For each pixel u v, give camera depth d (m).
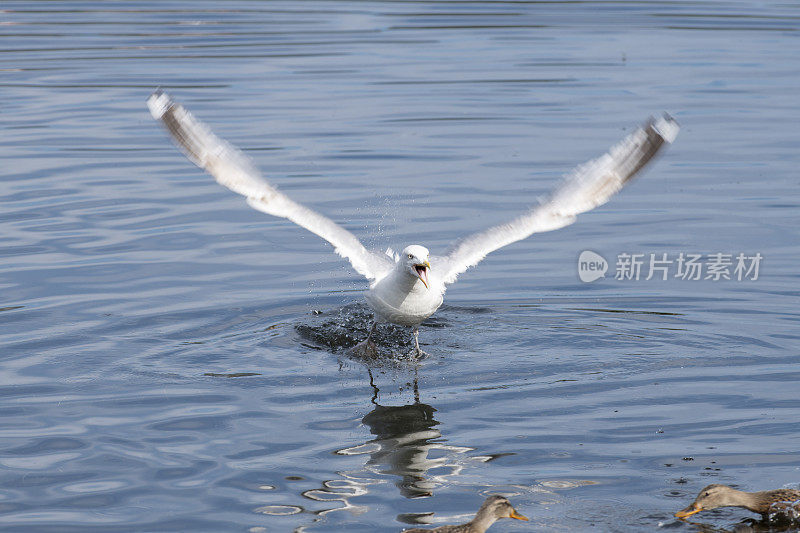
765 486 9.61
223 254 16.88
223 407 11.66
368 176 20.70
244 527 8.96
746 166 21.08
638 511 9.22
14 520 9.09
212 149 11.12
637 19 37.12
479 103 26.09
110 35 34.78
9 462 10.20
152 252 16.83
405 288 12.91
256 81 28.42
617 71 29.27
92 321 14.09
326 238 12.67
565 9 39.19
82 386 12.16
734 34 34.06
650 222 18.30
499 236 12.88
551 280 16.05
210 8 39.78
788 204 18.84
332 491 9.63
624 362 13.05
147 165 21.59
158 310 14.59
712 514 9.17
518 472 9.99
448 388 12.35
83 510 9.28
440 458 10.34
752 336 13.75
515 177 20.47
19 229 17.67
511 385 12.40
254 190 11.42
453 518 9.10
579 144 22.48
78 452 10.43
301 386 12.41
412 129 23.94
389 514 9.18
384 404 11.83
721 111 25.06
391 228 17.81
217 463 10.21
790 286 15.36
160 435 10.88
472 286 15.95
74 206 18.97
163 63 30.64
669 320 14.45
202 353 13.29
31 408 11.51
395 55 31.67
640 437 10.77
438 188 19.94
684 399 11.79
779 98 26.11
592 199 12.02
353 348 13.59
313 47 32.84
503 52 32.00
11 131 23.77
